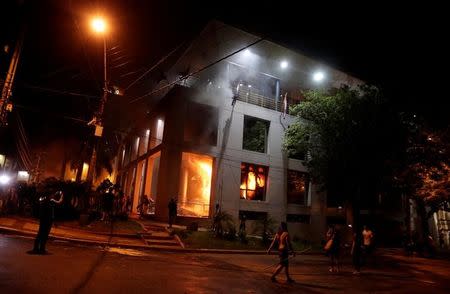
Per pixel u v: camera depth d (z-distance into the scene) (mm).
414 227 36469
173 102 25719
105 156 35750
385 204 36125
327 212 31484
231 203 26328
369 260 21078
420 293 11273
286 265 11008
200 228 24078
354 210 23000
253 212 27641
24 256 10039
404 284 12906
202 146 25953
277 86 31656
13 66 13086
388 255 25203
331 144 23312
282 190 29250
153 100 34719
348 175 23031
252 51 28922
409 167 23531
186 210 27156
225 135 27188
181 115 25766
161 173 24812
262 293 8906
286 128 30547
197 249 17062
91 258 11219
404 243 28438
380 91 22203
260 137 29922
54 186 19328
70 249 12625
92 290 7203
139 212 28078
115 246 15266
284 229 11359
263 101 30625
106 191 21500
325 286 10906
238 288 9203
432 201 25438
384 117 21531
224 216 21156
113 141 41844
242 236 20906
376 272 15789
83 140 31438
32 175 34500
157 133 29094
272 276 11000
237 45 27984
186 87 26281
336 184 24250
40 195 19297
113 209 21234
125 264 10938
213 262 13969
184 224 24344
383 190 24672
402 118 22562
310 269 14828
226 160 26781
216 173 26109
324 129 23625
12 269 8203
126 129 38500
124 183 39625
